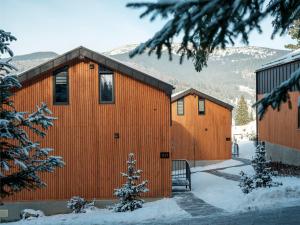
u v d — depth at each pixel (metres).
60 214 17.53
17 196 17.95
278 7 6.09
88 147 18.14
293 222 11.06
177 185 20.78
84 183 18.11
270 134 28.34
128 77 18.14
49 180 18.05
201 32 4.68
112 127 18.19
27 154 10.91
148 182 18.12
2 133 10.48
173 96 32.06
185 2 4.24
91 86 18.14
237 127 74.12
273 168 23.27
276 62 25.42
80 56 17.83
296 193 15.03
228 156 32.62
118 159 18.14
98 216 15.19
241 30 4.87
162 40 4.55
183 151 32.25
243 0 4.34
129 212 15.43
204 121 32.53
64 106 18.11
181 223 12.34
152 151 18.14
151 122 18.17
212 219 12.58
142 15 4.31
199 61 7.90
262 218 11.93
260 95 29.59
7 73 11.38
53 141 18.09
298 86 5.37
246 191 16.75
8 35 11.12
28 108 17.97
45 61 17.84
